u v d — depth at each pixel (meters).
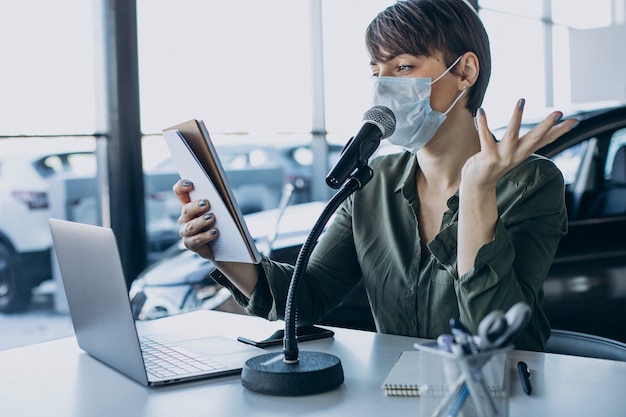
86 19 4.81
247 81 6.29
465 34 1.50
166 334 1.55
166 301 2.86
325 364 1.16
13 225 6.07
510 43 7.55
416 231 1.56
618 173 2.91
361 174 1.25
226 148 7.67
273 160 7.94
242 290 1.54
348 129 6.77
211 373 1.23
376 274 1.60
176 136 1.23
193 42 5.66
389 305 1.57
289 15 6.55
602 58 6.34
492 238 1.23
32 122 4.77
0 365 1.36
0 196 6.01
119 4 4.77
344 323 2.31
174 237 6.87
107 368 1.32
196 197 1.32
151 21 5.04
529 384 1.10
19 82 4.79
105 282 1.20
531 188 1.45
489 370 0.93
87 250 1.24
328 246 1.70
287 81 6.56
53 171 5.89
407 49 1.49
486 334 0.85
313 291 1.63
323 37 6.66
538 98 8.00
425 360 0.93
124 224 4.90
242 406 1.08
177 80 5.38
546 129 1.12
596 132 2.98
